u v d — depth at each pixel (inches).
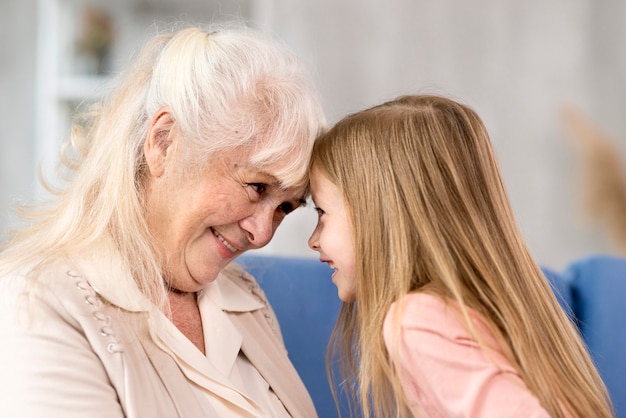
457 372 38.9
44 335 38.8
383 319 42.6
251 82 43.5
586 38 126.0
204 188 43.6
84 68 132.1
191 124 42.9
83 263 42.7
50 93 131.0
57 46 131.4
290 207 47.7
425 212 43.6
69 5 131.6
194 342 47.0
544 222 127.7
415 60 123.3
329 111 121.0
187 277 45.8
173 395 41.3
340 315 54.3
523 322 41.8
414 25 123.0
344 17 121.0
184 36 45.4
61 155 50.3
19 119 130.0
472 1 124.0
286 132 43.5
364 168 45.2
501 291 42.5
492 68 125.3
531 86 126.3
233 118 42.7
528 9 125.3
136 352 41.2
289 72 45.8
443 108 47.1
